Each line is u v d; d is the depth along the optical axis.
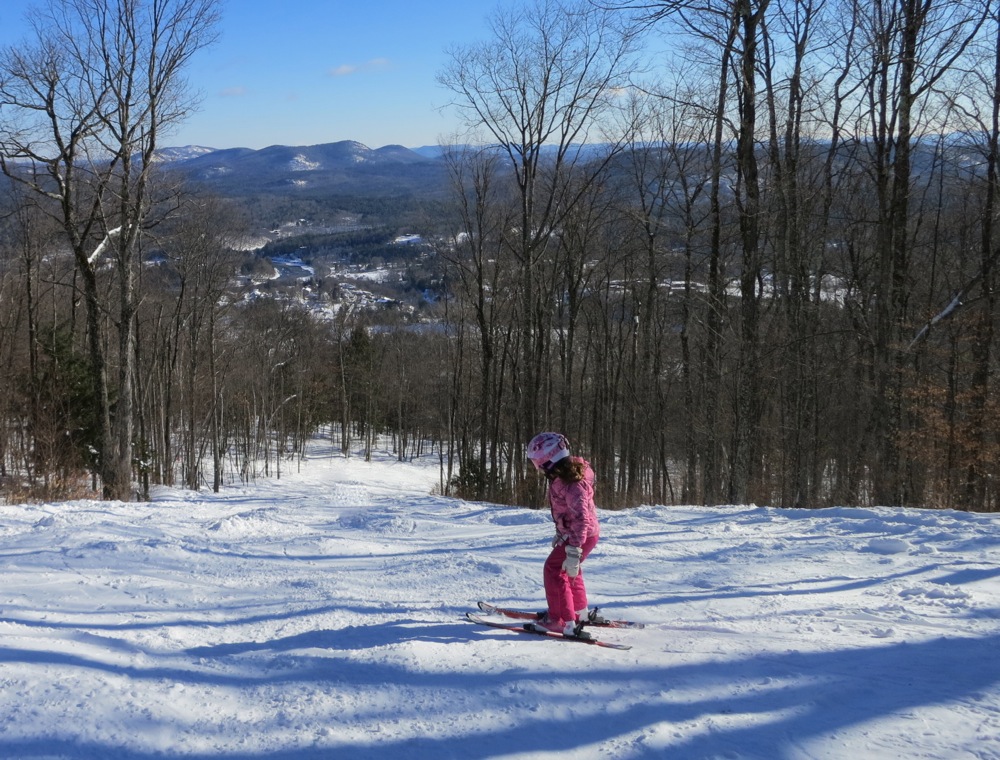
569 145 22.20
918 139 16.81
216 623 5.30
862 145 17.66
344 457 57.72
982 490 16.98
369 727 3.42
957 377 18.67
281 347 56.62
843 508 10.02
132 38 17.25
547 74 21.41
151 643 4.68
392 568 7.38
